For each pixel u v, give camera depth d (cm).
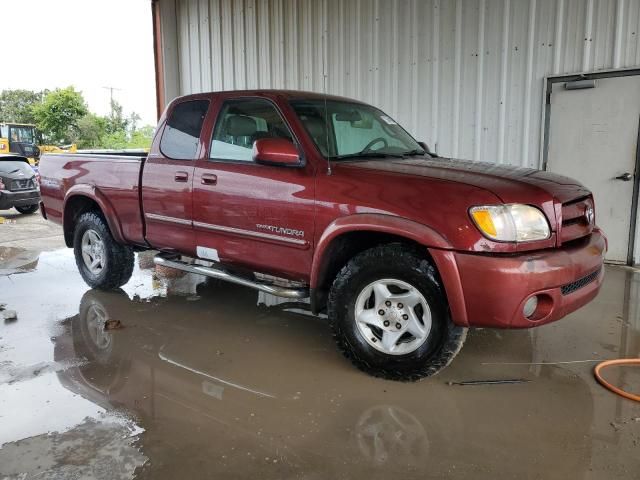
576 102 625
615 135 608
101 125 4581
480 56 682
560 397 305
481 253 283
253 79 948
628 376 332
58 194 527
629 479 232
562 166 646
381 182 315
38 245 764
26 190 1115
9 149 2291
